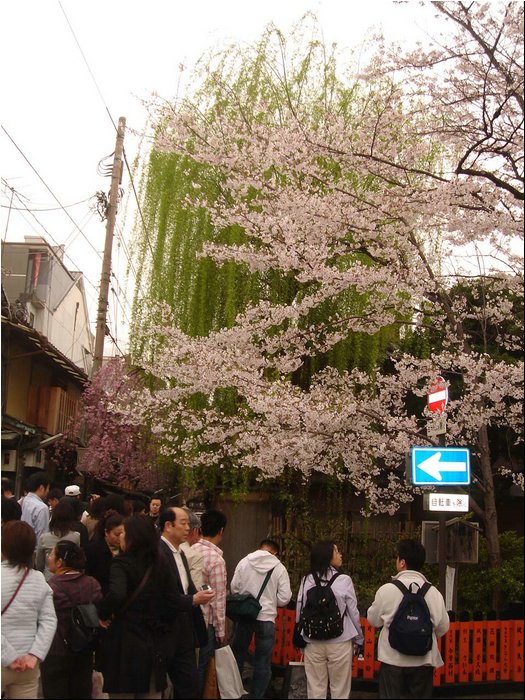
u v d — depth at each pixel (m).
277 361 10.06
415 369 9.91
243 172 9.87
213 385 9.77
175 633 5.29
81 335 28.59
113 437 18.22
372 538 12.16
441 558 7.41
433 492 7.32
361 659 7.73
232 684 6.57
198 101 12.03
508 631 7.57
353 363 11.33
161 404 11.46
